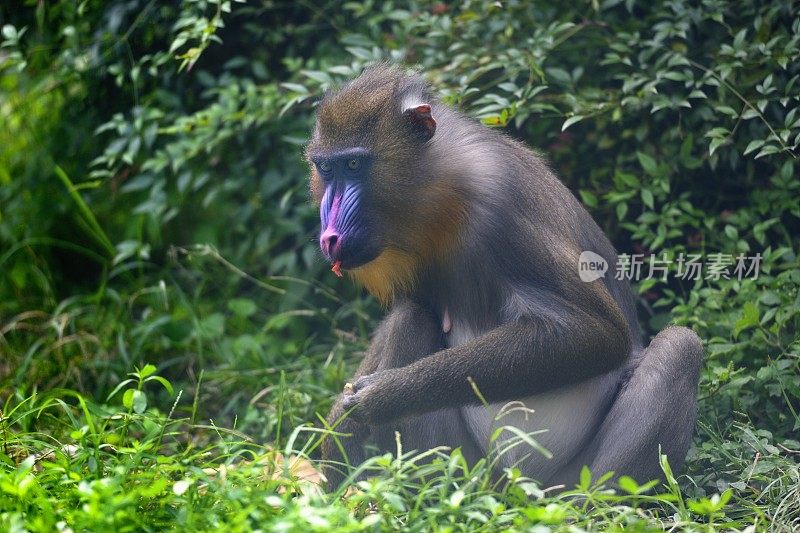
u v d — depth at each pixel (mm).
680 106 11258
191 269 14281
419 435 9133
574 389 8930
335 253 8703
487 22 12133
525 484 7297
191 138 13625
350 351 12680
